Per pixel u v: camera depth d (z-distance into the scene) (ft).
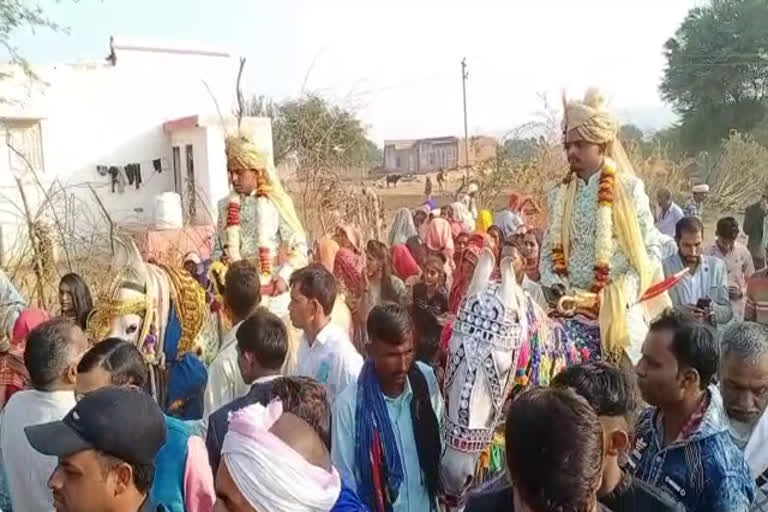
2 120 71.87
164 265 19.39
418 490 12.66
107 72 79.15
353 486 12.35
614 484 8.73
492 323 11.45
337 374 15.15
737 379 11.60
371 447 12.32
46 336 13.14
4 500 14.10
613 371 9.12
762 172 82.17
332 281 15.69
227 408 12.48
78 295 21.52
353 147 52.85
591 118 14.78
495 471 12.01
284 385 10.31
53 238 32.89
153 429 9.48
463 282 20.35
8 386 18.13
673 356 10.44
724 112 151.84
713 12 155.33
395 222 42.27
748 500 10.49
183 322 18.01
